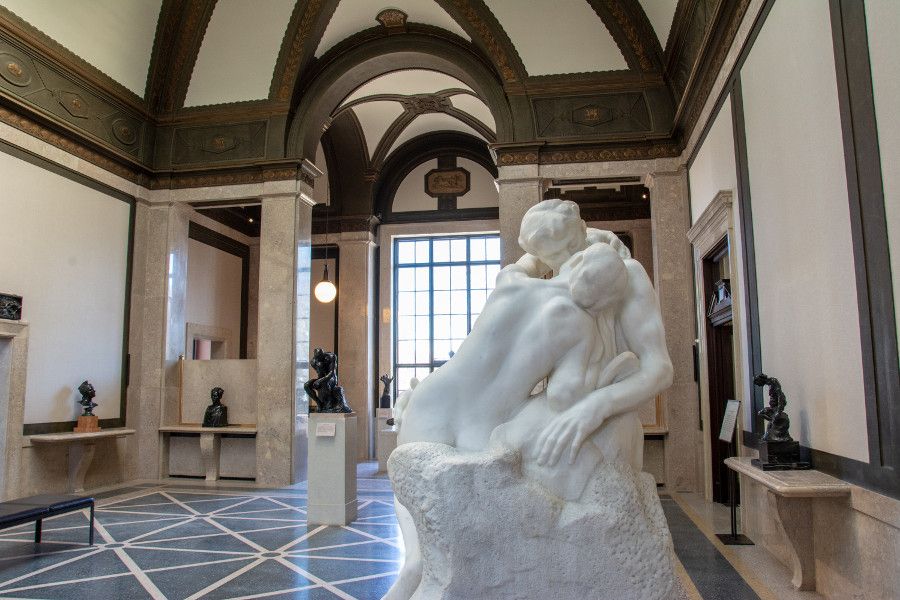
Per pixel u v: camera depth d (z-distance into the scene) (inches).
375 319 553.6
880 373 126.2
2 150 291.0
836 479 146.5
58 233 320.5
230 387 376.8
